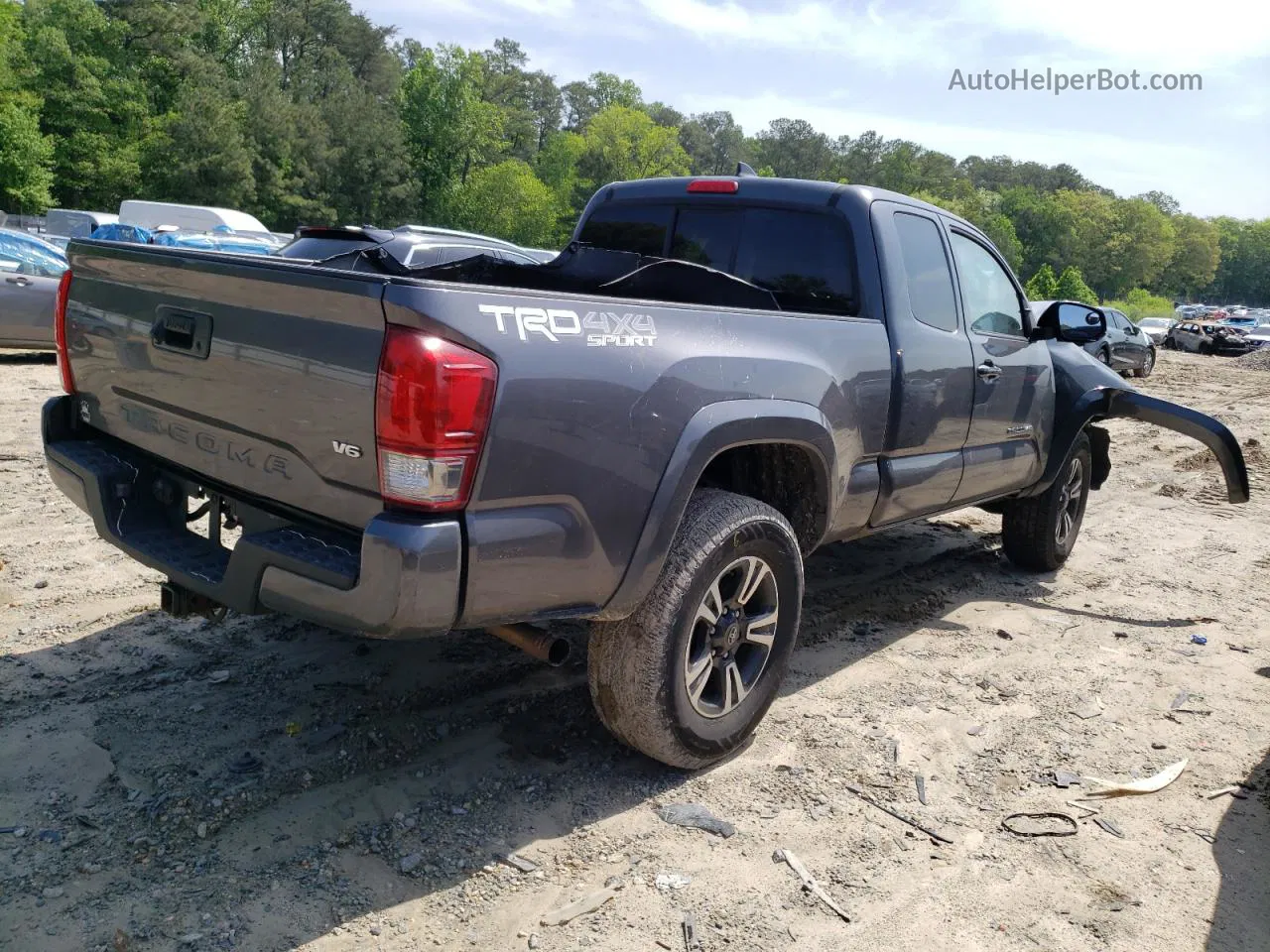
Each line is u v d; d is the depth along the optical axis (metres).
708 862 2.71
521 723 3.42
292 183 71.62
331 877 2.53
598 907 2.49
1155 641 4.75
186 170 62.84
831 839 2.86
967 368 4.31
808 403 3.26
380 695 3.54
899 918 2.52
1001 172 196.00
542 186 93.12
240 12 85.50
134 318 2.99
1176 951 2.46
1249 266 194.12
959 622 4.85
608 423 2.60
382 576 2.27
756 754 3.34
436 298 2.26
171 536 3.05
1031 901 2.63
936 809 3.06
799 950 2.38
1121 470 9.70
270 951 2.25
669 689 2.90
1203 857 2.89
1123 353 20.81
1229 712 3.93
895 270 3.90
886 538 6.39
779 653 3.32
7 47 56.03
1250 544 6.88
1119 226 145.25
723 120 172.50
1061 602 5.30
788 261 4.07
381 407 2.28
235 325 2.62
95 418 3.29
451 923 2.39
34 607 4.11
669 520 2.78
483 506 2.38
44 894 2.38
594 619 2.80
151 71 69.75
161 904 2.37
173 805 2.77
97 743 3.08
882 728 3.59
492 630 2.86
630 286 3.94
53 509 5.50
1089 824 3.03
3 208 50.75
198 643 3.88
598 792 3.02
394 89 99.88
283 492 2.61
